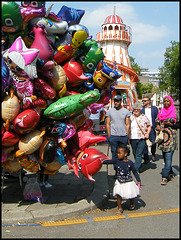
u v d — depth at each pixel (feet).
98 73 17.02
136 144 23.35
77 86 17.70
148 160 28.86
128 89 90.99
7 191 19.30
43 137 15.37
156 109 28.96
